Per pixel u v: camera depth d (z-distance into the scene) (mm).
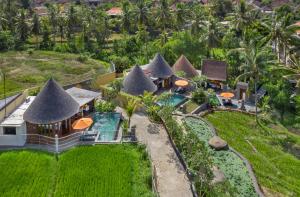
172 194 36250
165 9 111875
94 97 55688
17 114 47406
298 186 41719
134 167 40125
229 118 60406
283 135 55688
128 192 35406
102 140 46281
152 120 52906
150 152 43969
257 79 62594
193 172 38156
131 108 50938
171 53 89562
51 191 35719
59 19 125000
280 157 48531
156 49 94000
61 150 43531
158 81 69812
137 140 46094
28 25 126062
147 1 159875
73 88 59469
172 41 94000
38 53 108812
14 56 104750
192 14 115312
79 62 98812
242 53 67812
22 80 80438
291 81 72438
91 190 35656
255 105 63969
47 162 40844
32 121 44625
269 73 62438
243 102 64438
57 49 113188
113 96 59250
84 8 144125
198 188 36781
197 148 42719
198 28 99125
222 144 48438
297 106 65312
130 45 106750
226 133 54688
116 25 140625
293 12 132500
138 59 92688
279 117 64125
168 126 49188
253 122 59344
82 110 53219
